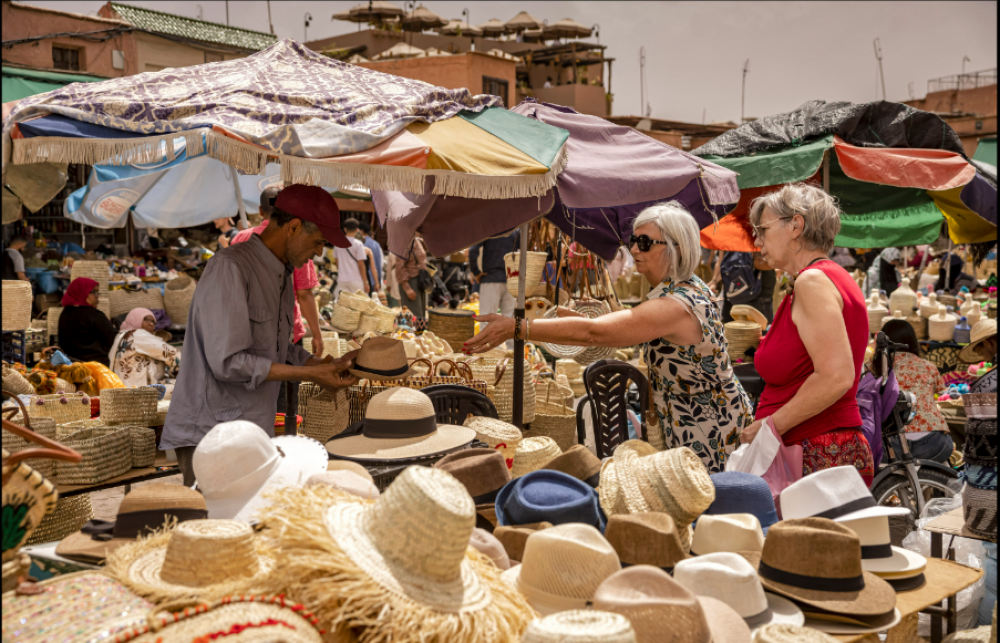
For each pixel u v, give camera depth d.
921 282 11.86
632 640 1.51
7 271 9.46
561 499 2.40
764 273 8.70
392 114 2.98
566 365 6.84
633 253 3.25
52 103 2.56
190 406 3.19
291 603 1.69
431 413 3.17
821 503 2.44
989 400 3.03
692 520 2.46
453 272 14.19
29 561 1.83
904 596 2.29
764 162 5.49
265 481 2.38
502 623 1.78
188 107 2.64
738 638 1.84
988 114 32.41
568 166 3.41
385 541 1.81
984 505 3.02
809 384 2.89
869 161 5.33
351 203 11.24
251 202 6.93
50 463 3.23
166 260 11.95
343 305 7.62
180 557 1.82
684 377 3.19
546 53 32.44
